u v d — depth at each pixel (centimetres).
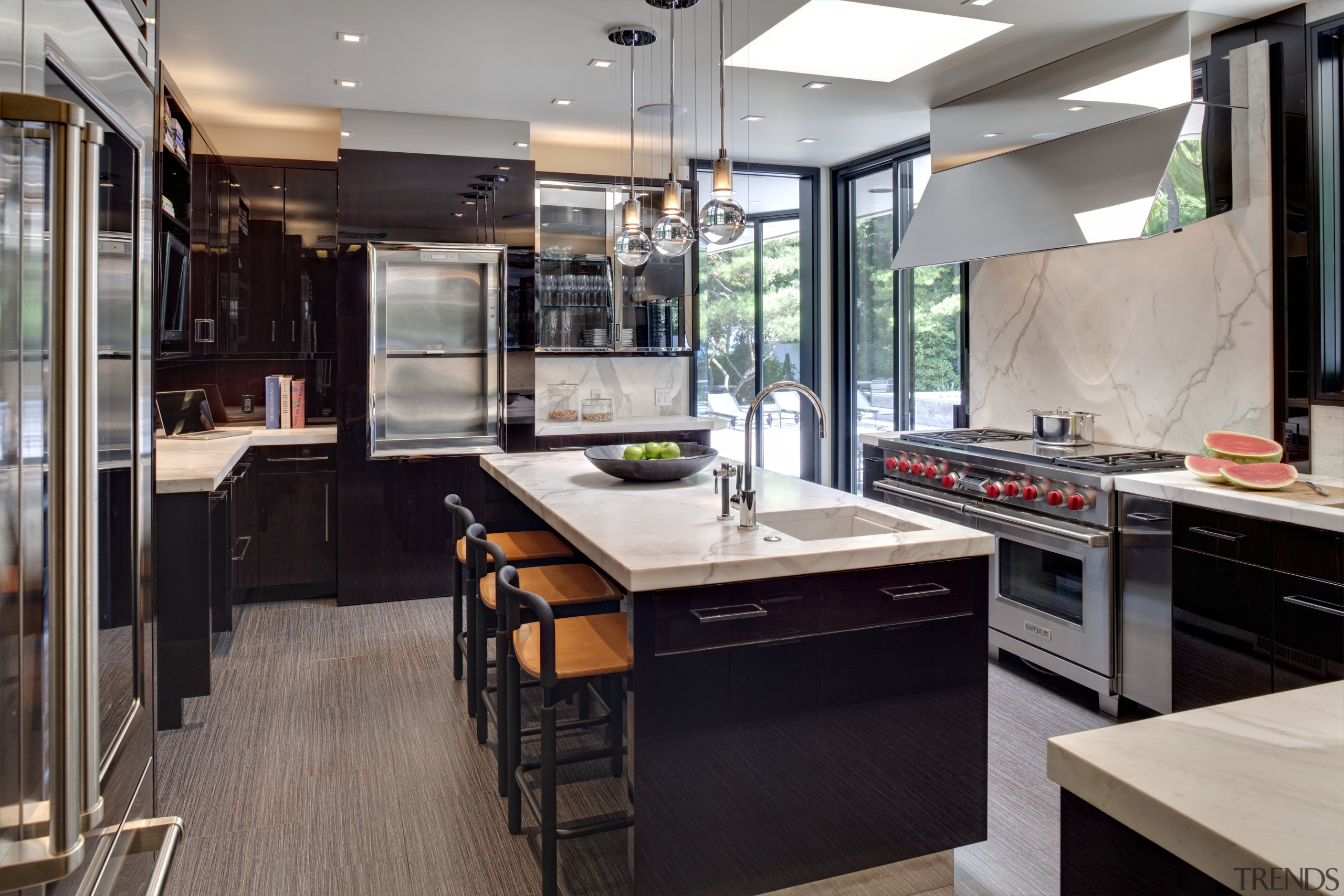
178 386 538
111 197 142
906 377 582
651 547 226
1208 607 299
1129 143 354
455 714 344
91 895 125
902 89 445
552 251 543
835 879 232
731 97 461
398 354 505
